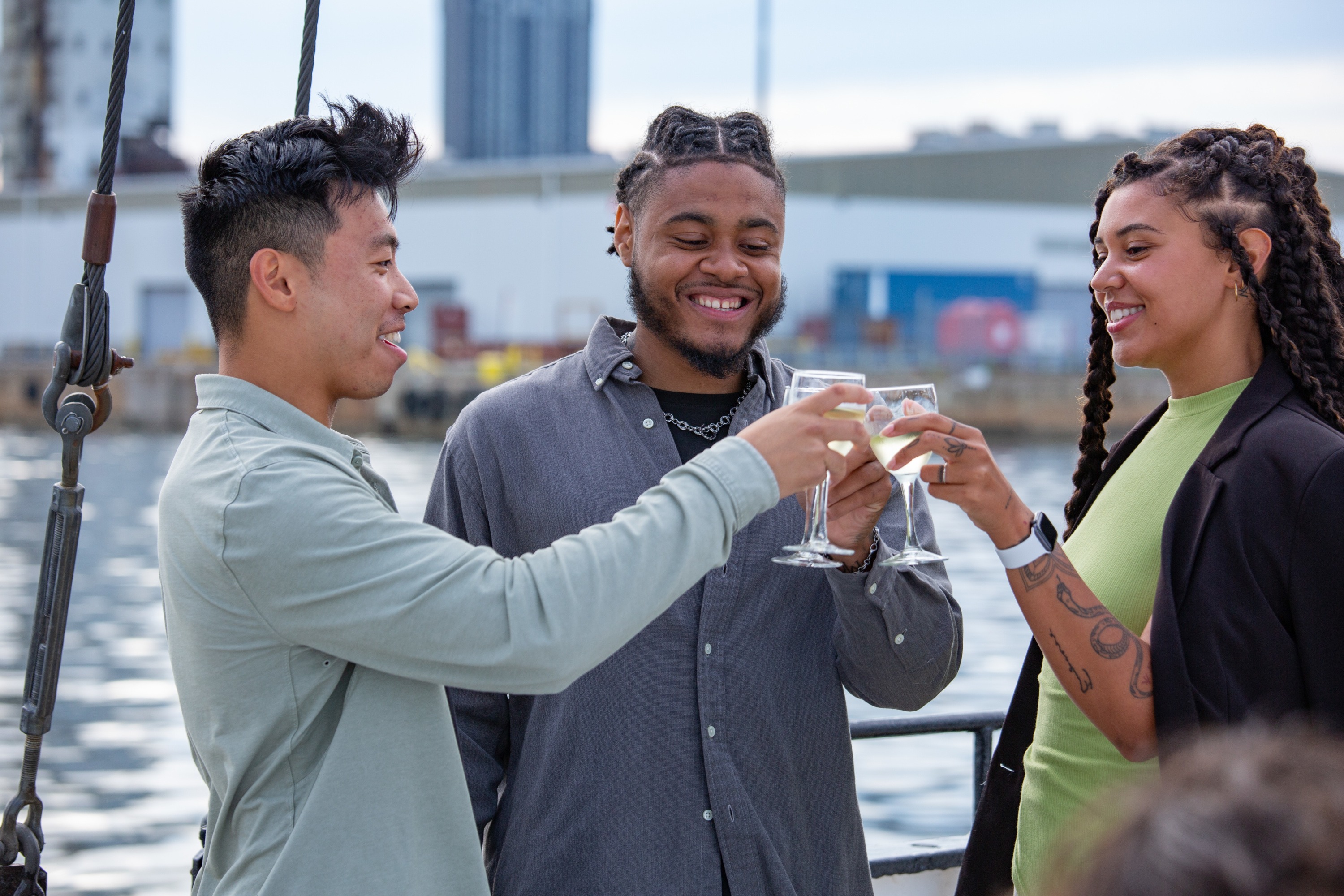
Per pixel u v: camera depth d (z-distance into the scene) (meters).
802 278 39.38
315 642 1.30
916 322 39.91
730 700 1.67
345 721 1.32
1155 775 1.52
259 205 1.38
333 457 1.36
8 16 42.75
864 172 40.12
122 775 8.06
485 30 145.38
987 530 1.49
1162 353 1.62
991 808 1.81
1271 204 1.57
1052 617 1.45
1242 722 1.37
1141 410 33.81
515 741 1.76
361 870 1.30
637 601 1.30
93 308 1.45
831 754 1.75
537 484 1.76
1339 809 0.51
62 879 6.27
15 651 11.66
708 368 1.73
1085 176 40.66
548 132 147.62
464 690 1.78
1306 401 1.51
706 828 1.65
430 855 1.35
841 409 1.46
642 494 1.73
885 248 39.69
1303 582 1.36
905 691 1.71
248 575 1.29
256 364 1.42
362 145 1.43
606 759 1.66
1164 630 1.43
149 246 40.72
